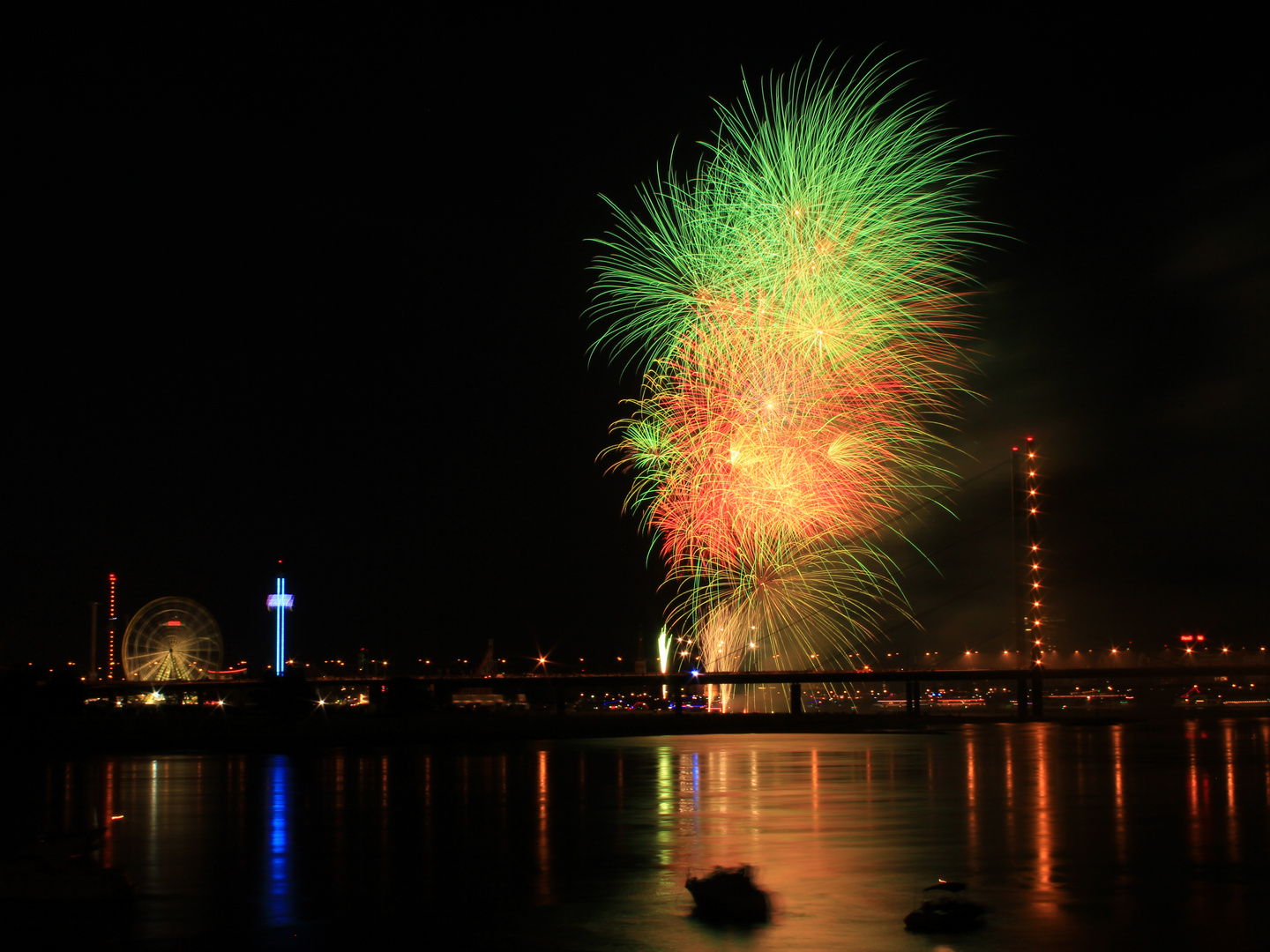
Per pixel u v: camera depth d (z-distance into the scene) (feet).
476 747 444.14
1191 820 189.98
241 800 230.07
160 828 183.42
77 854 122.72
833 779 276.41
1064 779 273.13
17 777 294.05
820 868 142.10
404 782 272.92
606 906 118.73
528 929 108.58
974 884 131.03
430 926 109.70
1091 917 114.01
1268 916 114.32
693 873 138.31
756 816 196.65
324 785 263.49
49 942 103.76
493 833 175.11
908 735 549.95
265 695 593.01
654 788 252.42
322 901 121.29
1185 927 109.40
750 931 108.06
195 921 111.65
